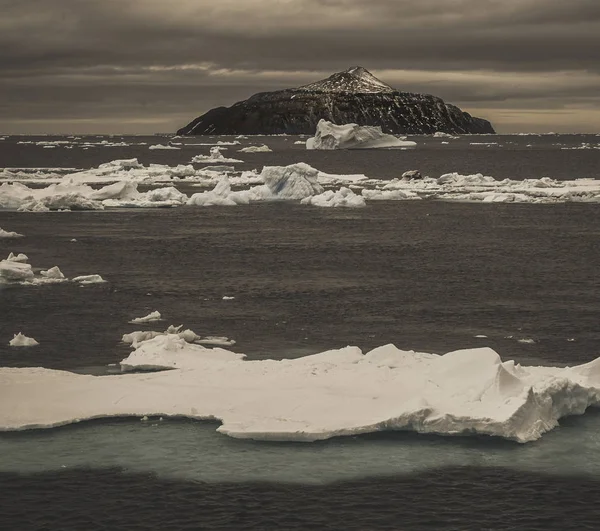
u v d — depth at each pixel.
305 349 32.91
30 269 45.91
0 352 32.12
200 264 52.12
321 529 19.11
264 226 71.44
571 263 52.62
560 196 94.81
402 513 19.81
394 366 28.23
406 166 175.38
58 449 23.02
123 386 26.97
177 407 25.45
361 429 23.95
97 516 19.64
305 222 74.44
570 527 19.22
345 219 76.75
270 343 33.75
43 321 36.88
